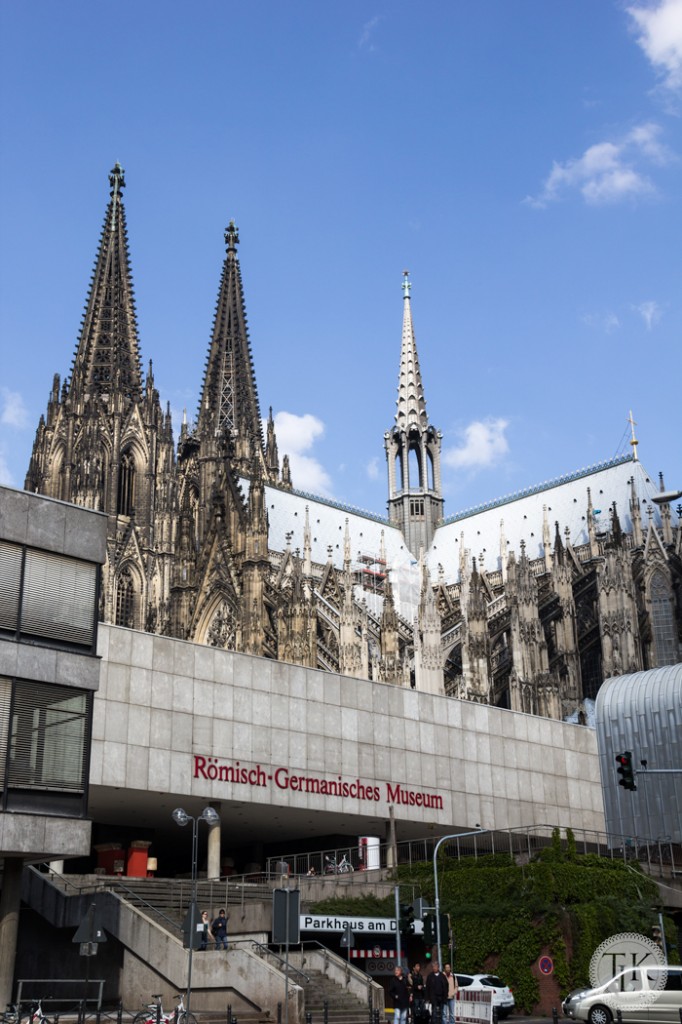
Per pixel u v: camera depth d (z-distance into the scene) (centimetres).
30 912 4372
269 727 5616
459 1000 3541
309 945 4412
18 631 3653
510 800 6512
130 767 5088
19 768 3528
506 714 6700
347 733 5922
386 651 8512
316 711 5831
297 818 5881
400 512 13275
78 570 3862
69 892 4319
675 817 6706
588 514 10388
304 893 4881
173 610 9456
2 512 3716
